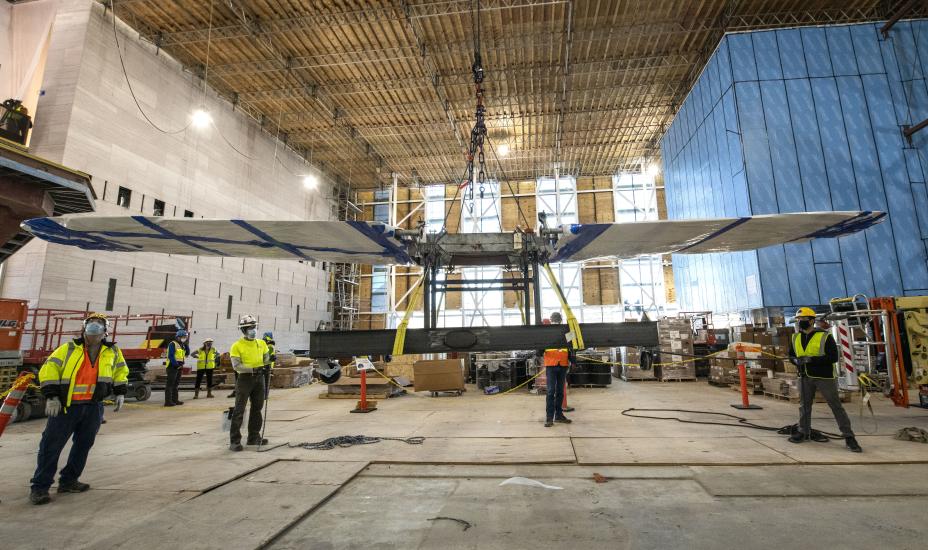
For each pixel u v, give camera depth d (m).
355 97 21.47
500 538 3.39
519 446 6.31
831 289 14.15
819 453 5.60
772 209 14.60
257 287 22.31
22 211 8.63
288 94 20.78
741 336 14.05
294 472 5.20
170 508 4.05
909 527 3.45
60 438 4.39
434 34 17.19
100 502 4.25
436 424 8.30
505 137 25.59
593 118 23.70
